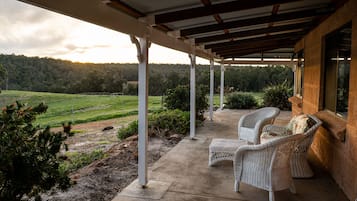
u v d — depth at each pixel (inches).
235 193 143.5
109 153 215.2
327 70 200.8
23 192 86.3
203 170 177.0
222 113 454.0
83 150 223.3
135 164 188.5
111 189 148.7
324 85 205.9
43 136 89.6
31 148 85.7
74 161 189.0
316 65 220.5
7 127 81.8
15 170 81.8
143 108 150.8
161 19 144.2
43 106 95.7
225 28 189.5
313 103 229.8
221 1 136.4
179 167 182.7
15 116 85.4
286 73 613.0
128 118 343.9
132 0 117.2
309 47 250.7
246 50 381.1
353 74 133.9
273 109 223.3
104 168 180.5
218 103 599.8
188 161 195.5
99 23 106.6
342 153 146.9
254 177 136.8
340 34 167.6
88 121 282.8
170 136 273.9
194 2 130.0
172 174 170.1
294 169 163.2
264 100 521.3
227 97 532.1
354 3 134.7
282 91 510.3
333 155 163.0
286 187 135.7
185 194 142.1
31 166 83.9
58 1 84.4
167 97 385.1
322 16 192.4
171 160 197.8
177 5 131.4
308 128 160.6
